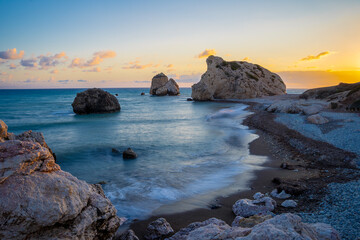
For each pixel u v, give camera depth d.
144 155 19.22
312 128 23.98
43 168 5.00
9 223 4.20
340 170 13.55
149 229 8.17
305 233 4.21
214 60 81.94
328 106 36.69
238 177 13.66
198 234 5.28
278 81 86.75
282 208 9.23
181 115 45.91
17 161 4.65
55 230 4.61
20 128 32.84
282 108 38.25
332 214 8.12
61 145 22.81
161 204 10.61
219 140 23.95
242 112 45.22
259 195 10.67
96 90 49.59
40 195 4.55
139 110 55.81
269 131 26.36
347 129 21.69
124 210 10.08
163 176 14.30
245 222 6.11
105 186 12.88
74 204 4.86
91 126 34.12
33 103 78.44
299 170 14.27
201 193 11.68
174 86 120.88
